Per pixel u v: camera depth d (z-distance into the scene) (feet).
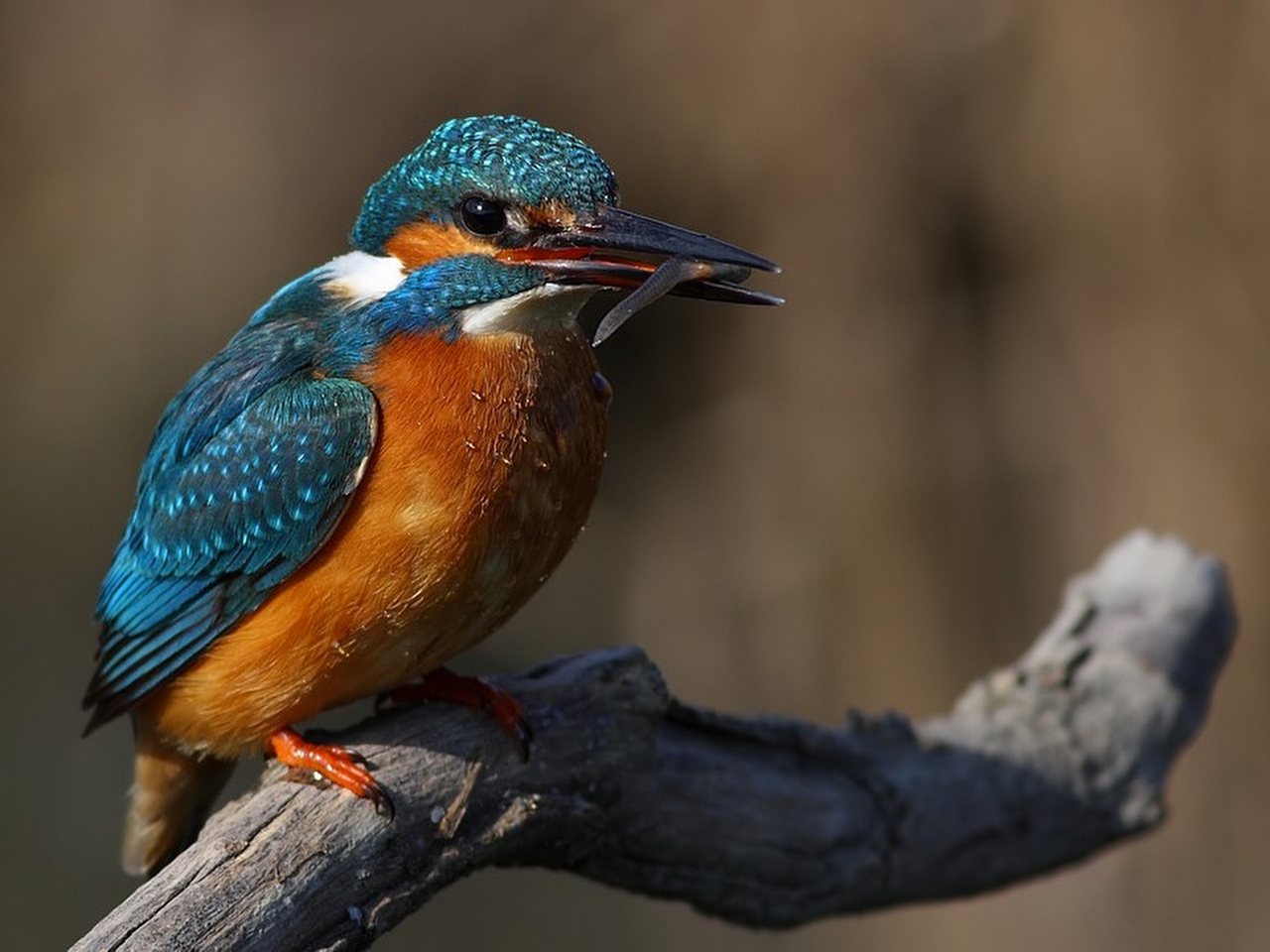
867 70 45.19
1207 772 44.65
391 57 48.11
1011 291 45.98
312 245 48.83
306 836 19.75
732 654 48.62
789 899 24.00
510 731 21.22
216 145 49.11
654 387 49.96
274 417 21.30
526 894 51.44
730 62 45.60
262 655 21.58
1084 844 25.71
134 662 22.84
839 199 45.78
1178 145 44.06
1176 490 44.45
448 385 21.15
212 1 49.24
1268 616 43.83
